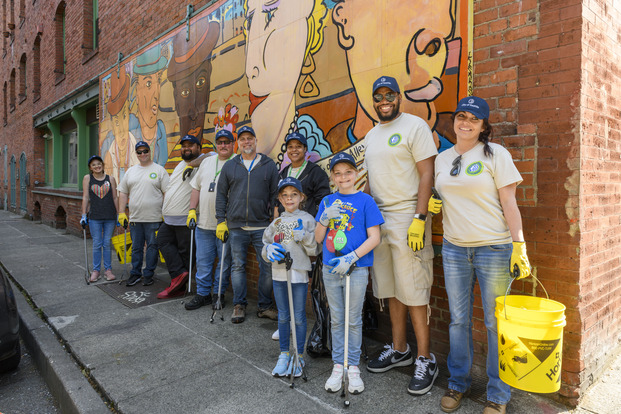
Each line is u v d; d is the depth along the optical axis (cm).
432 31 314
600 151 268
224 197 420
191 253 487
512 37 270
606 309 283
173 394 277
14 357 349
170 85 663
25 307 479
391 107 285
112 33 867
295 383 289
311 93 419
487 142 239
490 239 235
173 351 347
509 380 218
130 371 312
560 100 250
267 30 473
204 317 434
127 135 807
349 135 381
